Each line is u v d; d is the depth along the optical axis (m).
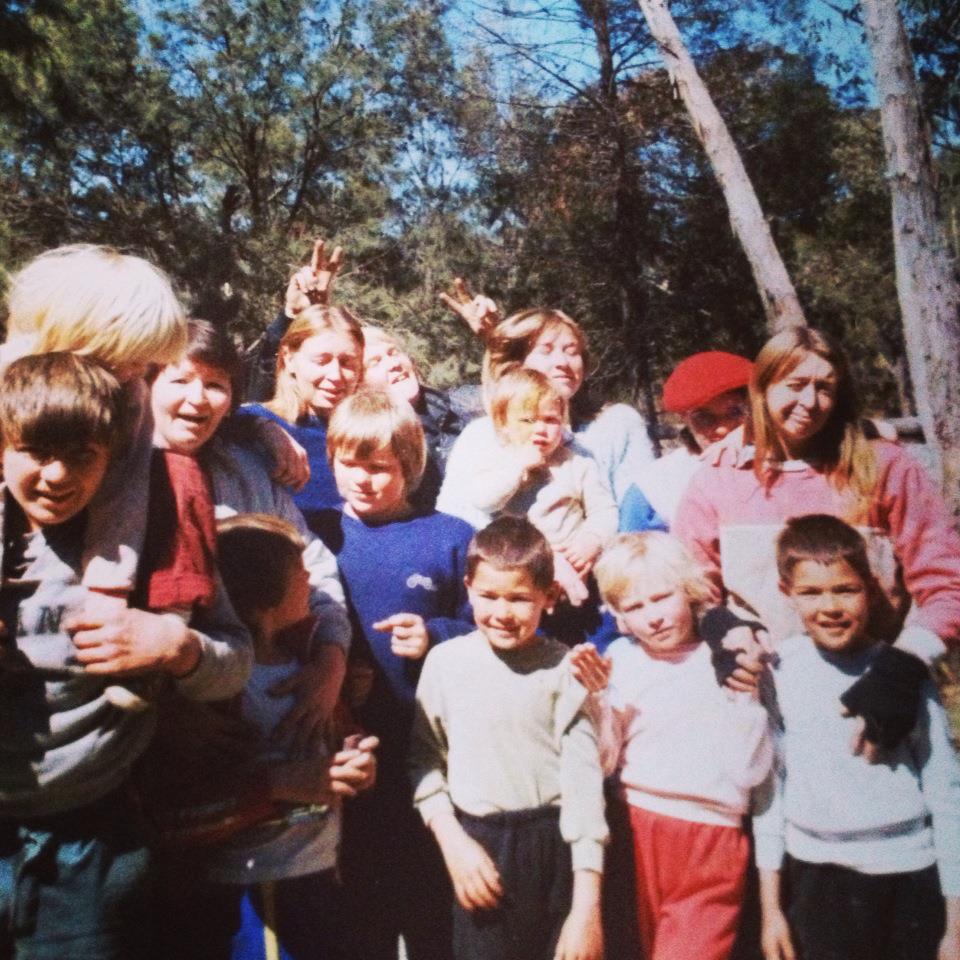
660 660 2.13
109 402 1.52
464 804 2.06
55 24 11.59
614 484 2.79
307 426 2.70
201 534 1.65
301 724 1.96
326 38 18.80
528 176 15.23
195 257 17.52
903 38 4.28
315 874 1.91
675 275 15.09
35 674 1.60
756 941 2.08
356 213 18.95
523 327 2.80
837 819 1.98
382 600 2.31
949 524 2.06
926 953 1.94
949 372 4.04
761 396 2.12
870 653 2.01
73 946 1.66
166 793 1.83
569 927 1.96
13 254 16.58
